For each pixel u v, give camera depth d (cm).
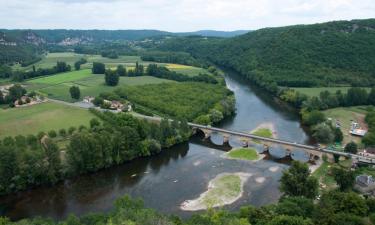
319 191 15625
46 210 15200
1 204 15600
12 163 16275
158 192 16712
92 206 15525
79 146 18150
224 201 15750
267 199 15950
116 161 19575
